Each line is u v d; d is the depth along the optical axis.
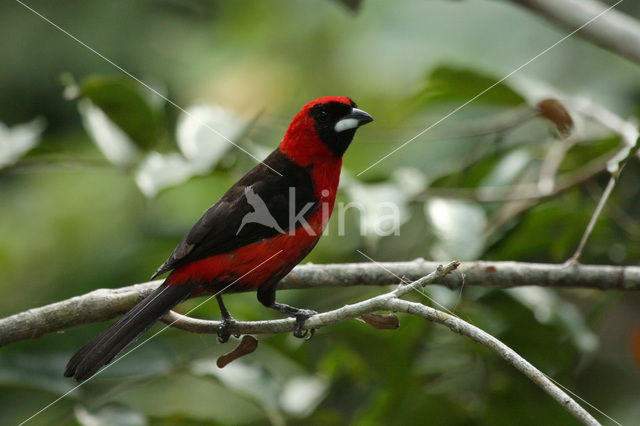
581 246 8.12
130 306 7.48
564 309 10.05
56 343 9.38
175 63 15.09
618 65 12.95
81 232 13.91
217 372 9.31
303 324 6.89
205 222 7.65
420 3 15.36
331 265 8.30
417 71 15.01
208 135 9.17
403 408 10.00
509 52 14.02
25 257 13.86
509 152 10.95
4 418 11.61
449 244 8.94
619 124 10.07
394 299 6.47
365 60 15.46
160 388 13.15
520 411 10.09
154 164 9.03
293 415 9.75
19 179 14.55
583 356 10.27
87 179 14.36
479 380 10.46
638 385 11.97
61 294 13.06
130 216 13.95
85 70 14.62
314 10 16.22
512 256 10.55
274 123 11.00
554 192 9.98
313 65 15.74
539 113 10.53
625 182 11.34
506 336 10.12
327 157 8.24
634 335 10.81
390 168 13.22
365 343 9.75
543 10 9.95
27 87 14.50
